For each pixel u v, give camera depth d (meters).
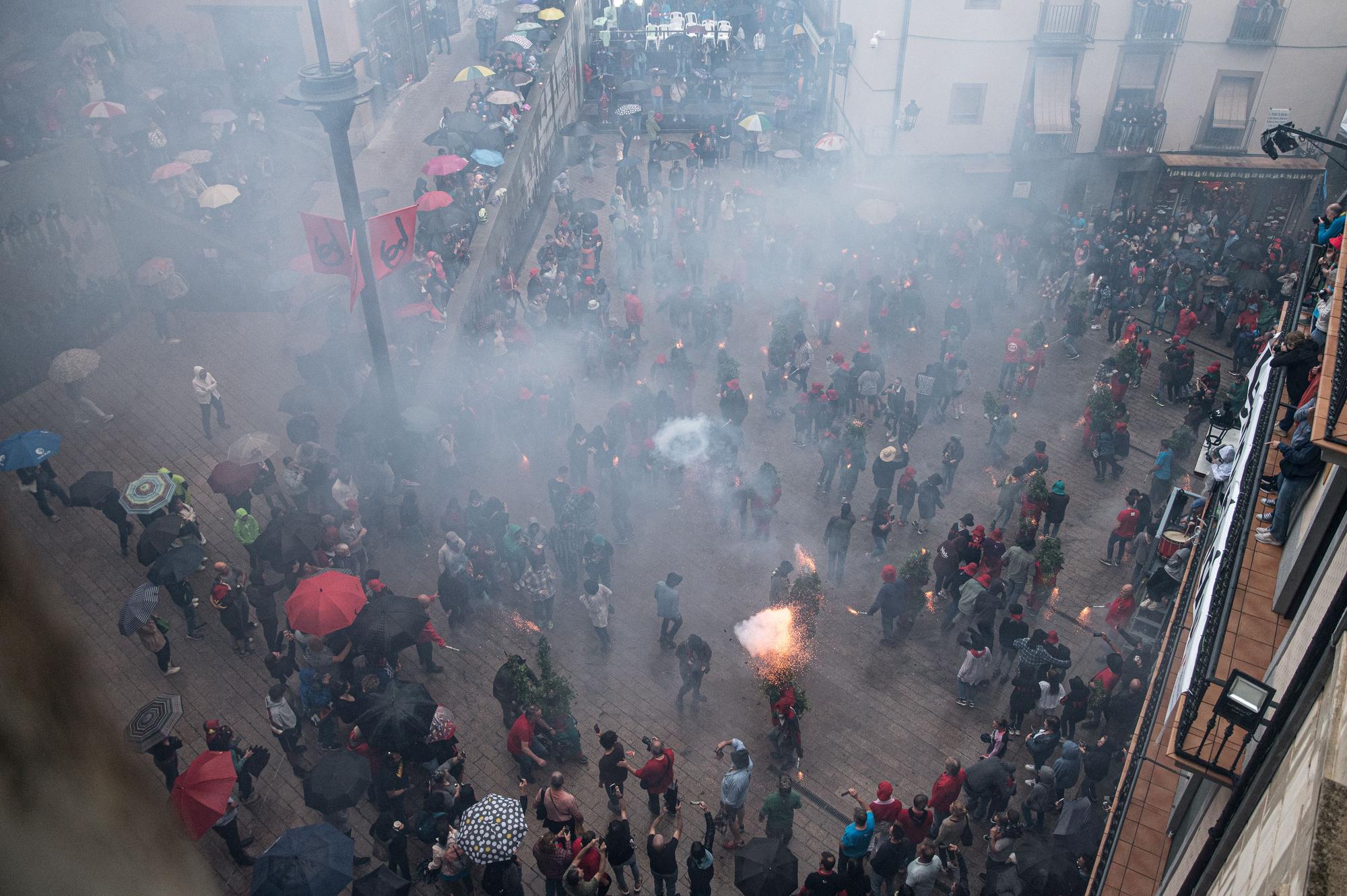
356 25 29.56
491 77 31.70
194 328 24.14
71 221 23.47
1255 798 6.56
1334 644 5.88
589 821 14.04
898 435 21.56
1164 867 10.09
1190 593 12.23
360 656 14.60
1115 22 30.89
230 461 17.36
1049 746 13.69
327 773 12.72
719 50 39.53
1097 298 27.56
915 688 16.48
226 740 12.89
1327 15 30.52
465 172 27.38
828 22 36.75
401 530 18.41
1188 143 32.91
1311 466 9.25
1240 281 26.56
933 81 31.83
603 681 16.30
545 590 16.75
